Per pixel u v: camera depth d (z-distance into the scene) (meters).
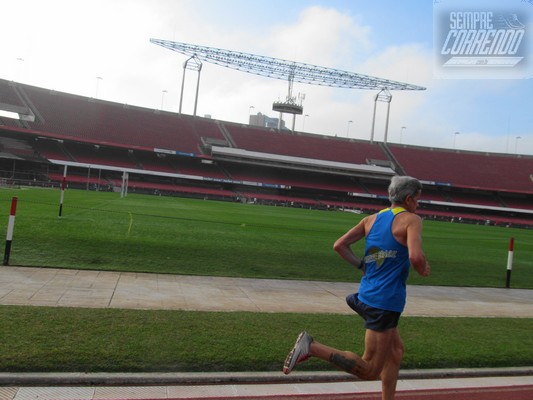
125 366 4.73
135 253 12.55
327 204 73.19
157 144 70.19
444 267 15.82
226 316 6.94
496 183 80.88
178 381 4.62
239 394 4.47
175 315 6.71
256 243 17.16
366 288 3.73
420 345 6.25
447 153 89.88
